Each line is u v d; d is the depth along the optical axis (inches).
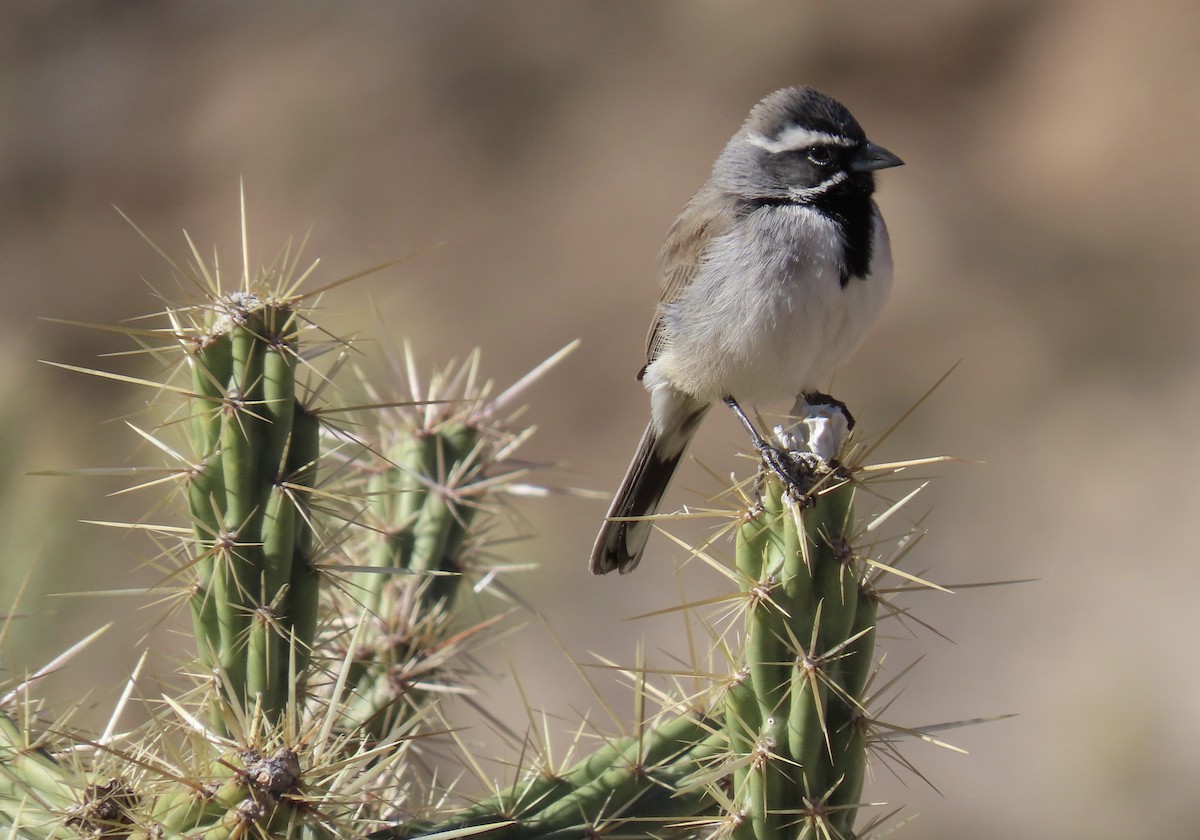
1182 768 594.2
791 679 222.5
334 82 1127.6
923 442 826.2
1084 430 821.9
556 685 598.9
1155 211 967.0
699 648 634.2
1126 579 714.2
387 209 1031.6
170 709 254.5
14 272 992.2
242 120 1109.1
